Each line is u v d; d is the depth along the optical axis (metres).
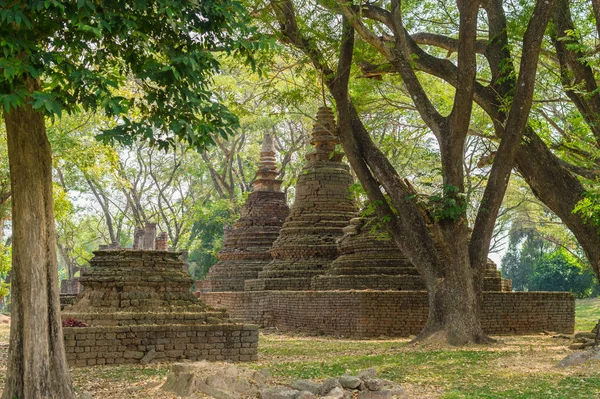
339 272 30.25
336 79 22.02
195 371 12.47
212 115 11.47
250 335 17.72
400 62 21.97
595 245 21.12
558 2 22.69
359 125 23.17
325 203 33.94
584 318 45.00
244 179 57.41
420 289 28.53
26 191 10.56
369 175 22.94
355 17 20.59
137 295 17.78
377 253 29.83
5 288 35.09
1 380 14.12
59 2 8.98
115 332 16.55
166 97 10.70
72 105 9.95
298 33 21.61
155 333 16.92
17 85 9.12
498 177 21.41
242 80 34.19
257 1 20.52
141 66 11.02
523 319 28.50
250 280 34.25
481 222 21.69
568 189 21.58
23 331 10.44
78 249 63.53
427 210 21.58
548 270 64.62
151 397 11.98
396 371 15.31
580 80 22.39
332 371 15.26
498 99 22.31
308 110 44.34
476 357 17.70
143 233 39.34
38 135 10.68
